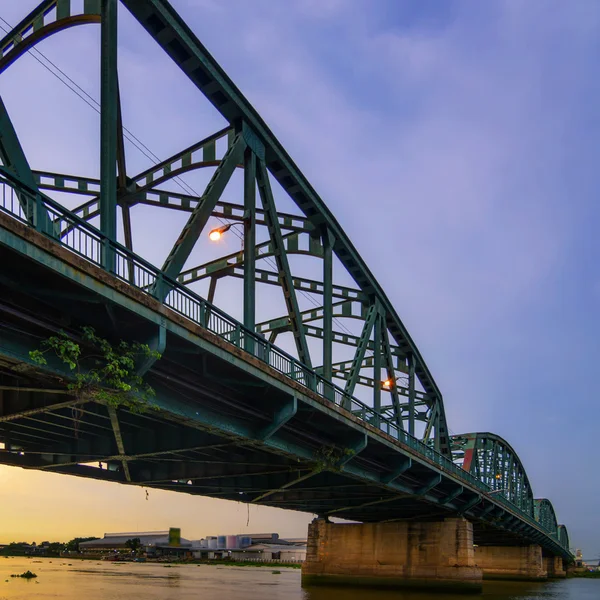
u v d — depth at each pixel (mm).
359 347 40219
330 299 35031
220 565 139000
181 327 18281
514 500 90375
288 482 33438
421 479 44062
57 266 14070
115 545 199125
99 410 21844
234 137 27547
